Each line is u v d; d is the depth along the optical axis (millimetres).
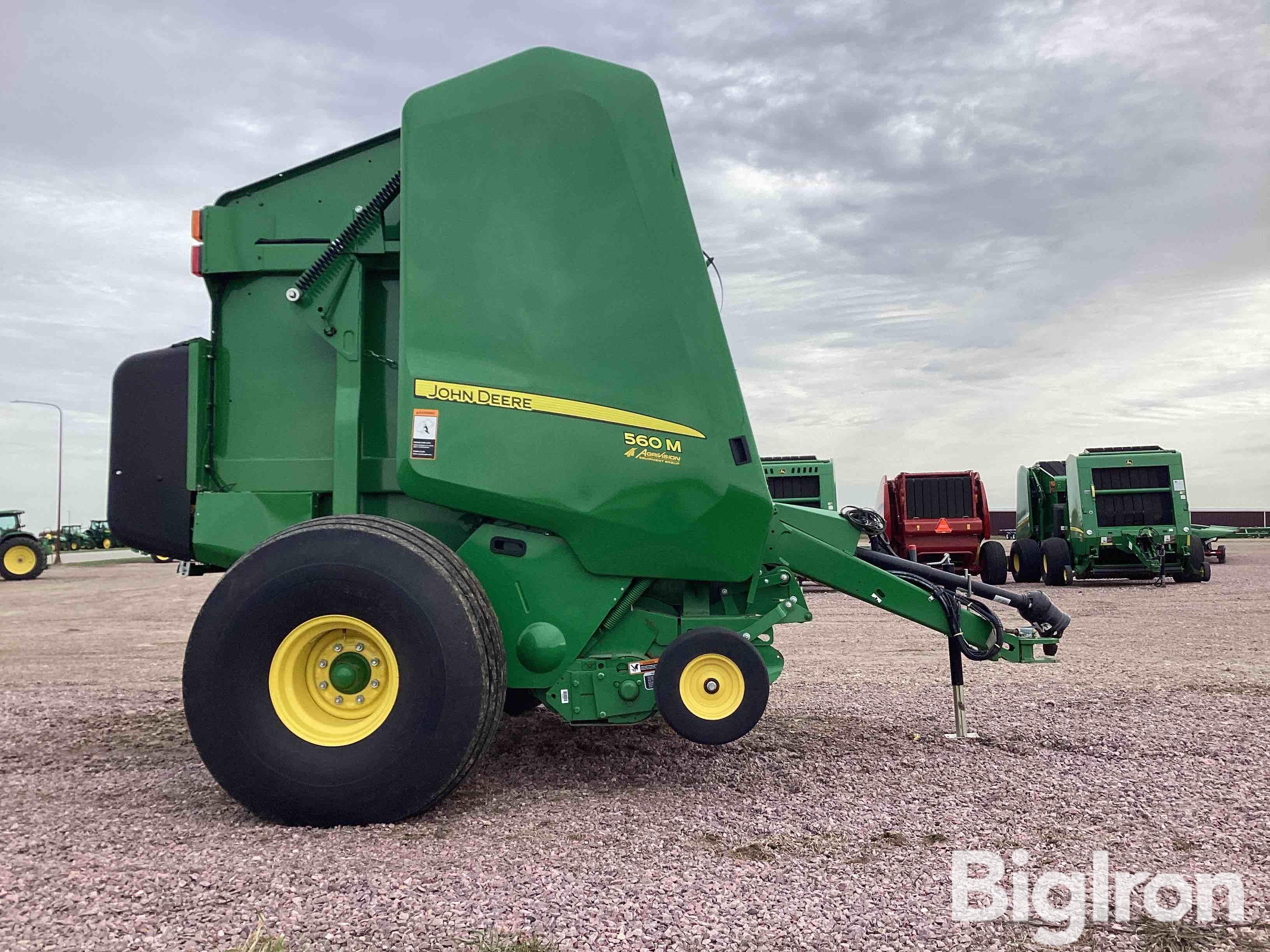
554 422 3379
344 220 3918
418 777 2934
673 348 3467
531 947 2002
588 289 3447
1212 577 16375
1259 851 2658
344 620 3023
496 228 3459
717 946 2020
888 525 16547
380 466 3812
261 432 3936
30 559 21953
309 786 2928
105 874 2482
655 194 3539
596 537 3398
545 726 4566
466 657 2969
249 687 3000
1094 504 14906
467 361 3381
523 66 3568
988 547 15195
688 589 3721
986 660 4160
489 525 3459
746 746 4105
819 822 2961
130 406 3924
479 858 2617
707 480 3438
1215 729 4285
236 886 2389
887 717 4711
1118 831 2842
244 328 3984
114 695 5750
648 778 3568
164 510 3867
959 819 2982
